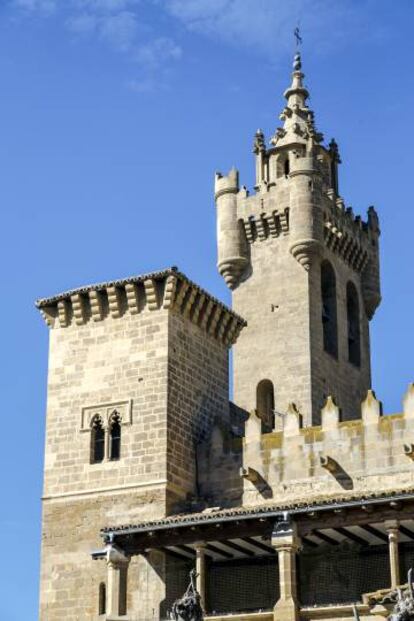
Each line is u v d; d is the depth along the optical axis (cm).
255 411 6844
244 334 9612
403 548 6272
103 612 6475
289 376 9288
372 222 10556
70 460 6925
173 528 6109
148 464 6700
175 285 6950
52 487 6906
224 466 6812
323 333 9581
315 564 6412
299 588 6369
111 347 7044
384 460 6369
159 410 6775
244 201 9938
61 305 7231
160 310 6962
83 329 7175
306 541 6300
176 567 6494
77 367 7112
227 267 9838
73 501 6819
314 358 9312
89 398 7006
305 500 6147
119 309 7088
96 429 6950
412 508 5747
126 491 6700
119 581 6219
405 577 6200
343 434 6519
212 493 6788
